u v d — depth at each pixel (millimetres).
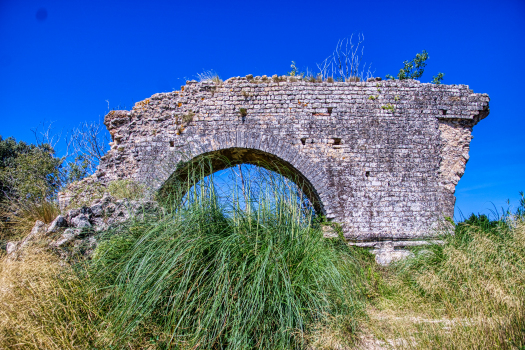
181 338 3215
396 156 8266
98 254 4137
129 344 3176
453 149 8438
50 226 5070
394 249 7770
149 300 3248
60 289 3584
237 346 3057
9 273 3643
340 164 8188
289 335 3275
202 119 8383
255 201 4391
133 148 8312
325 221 7754
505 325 3699
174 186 5203
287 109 8414
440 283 5062
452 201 8164
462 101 8516
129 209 4992
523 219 6262
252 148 8258
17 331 3168
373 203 8016
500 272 4980
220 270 3371
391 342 3662
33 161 12461
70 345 3129
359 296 4477
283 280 3572
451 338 3602
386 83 8547
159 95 8539
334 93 8484
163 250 3533
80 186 7902
